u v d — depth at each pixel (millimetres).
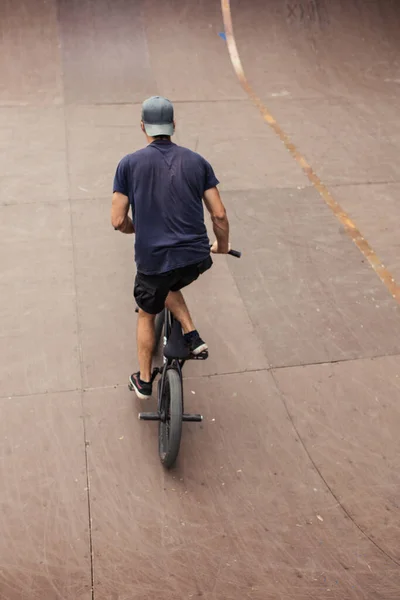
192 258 3533
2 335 4680
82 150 6895
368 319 4969
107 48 8852
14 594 3178
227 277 5312
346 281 5336
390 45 9477
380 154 7117
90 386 4332
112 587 3221
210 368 4512
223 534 3492
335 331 4852
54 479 3744
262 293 5176
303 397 4332
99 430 4043
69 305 4969
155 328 4324
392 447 4023
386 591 3240
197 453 3934
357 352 4684
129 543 3430
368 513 3635
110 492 3689
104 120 7465
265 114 7801
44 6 9438
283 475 3832
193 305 5020
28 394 4258
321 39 9445
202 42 9156
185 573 3297
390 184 6605
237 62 8875
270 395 4336
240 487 3750
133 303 5020
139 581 3250
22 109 7590
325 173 6738
